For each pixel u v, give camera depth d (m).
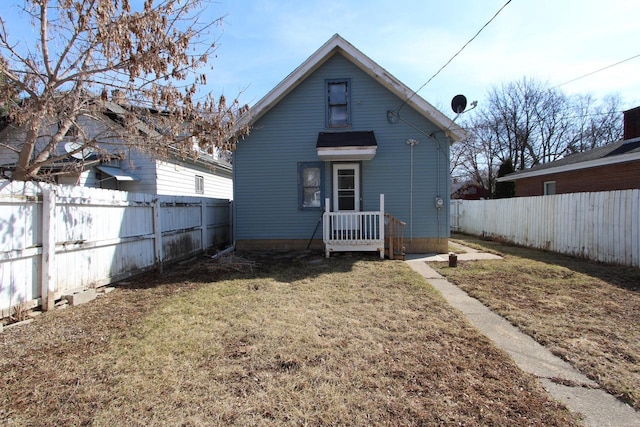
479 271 7.06
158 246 7.14
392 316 4.30
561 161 15.32
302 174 10.33
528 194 17.61
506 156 30.06
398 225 9.97
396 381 2.76
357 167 10.13
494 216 13.46
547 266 7.42
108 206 5.68
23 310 4.09
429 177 9.98
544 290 5.55
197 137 5.95
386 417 2.31
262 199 10.41
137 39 4.95
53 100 5.16
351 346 3.39
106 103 5.95
